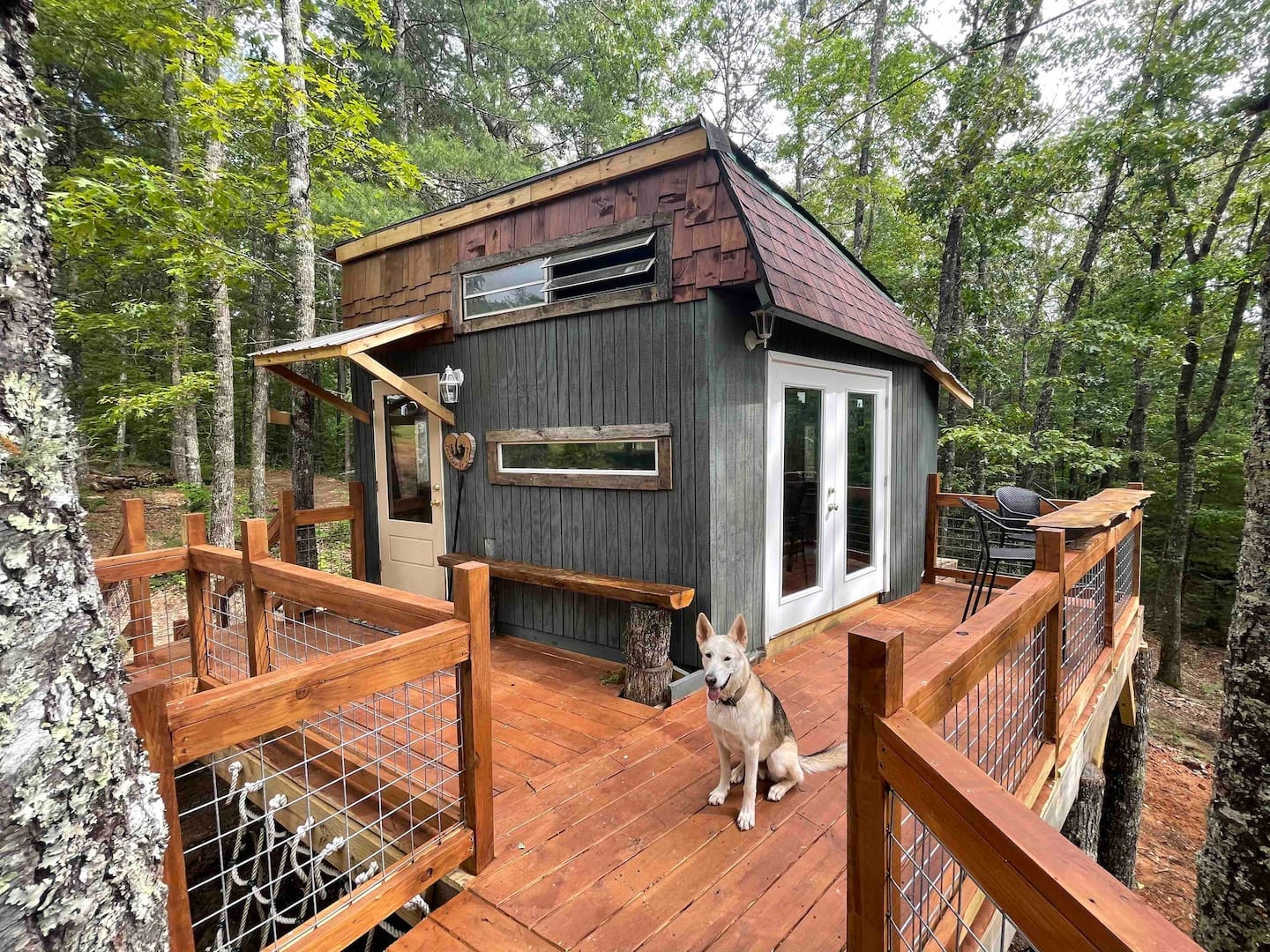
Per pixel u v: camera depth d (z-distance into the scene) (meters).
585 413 4.31
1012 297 12.27
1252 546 2.37
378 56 10.82
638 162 3.85
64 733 0.84
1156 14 8.76
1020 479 12.41
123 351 10.23
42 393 0.85
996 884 0.86
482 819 2.13
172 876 1.38
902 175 12.62
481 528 5.05
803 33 13.21
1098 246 10.11
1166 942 0.63
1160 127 8.41
